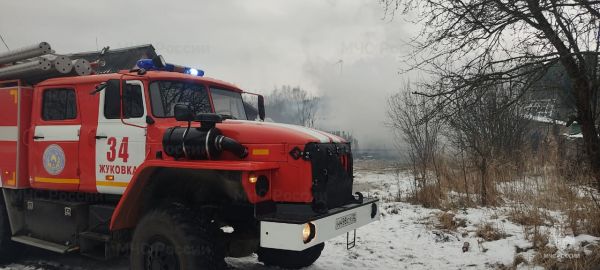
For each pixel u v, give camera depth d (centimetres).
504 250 512
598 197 538
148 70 453
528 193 680
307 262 487
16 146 492
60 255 562
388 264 511
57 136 466
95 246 449
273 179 361
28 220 504
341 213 372
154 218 371
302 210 353
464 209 732
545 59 456
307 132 384
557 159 714
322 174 367
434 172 910
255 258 542
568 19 446
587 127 533
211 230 374
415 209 788
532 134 1024
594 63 480
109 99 418
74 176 452
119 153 421
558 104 580
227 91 502
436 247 564
